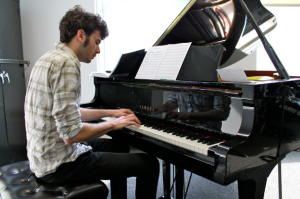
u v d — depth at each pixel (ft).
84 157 3.94
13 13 8.59
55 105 3.38
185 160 3.57
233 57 6.24
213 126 3.79
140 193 4.53
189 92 4.10
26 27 9.61
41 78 3.50
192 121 4.10
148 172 4.34
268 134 3.59
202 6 5.30
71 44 3.89
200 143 3.50
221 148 3.02
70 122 3.42
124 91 5.61
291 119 4.03
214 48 4.59
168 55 4.69
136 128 4.44
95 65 9.97
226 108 3.62
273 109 3.62
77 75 3.55
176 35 5.94
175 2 10.03
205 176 3.31
